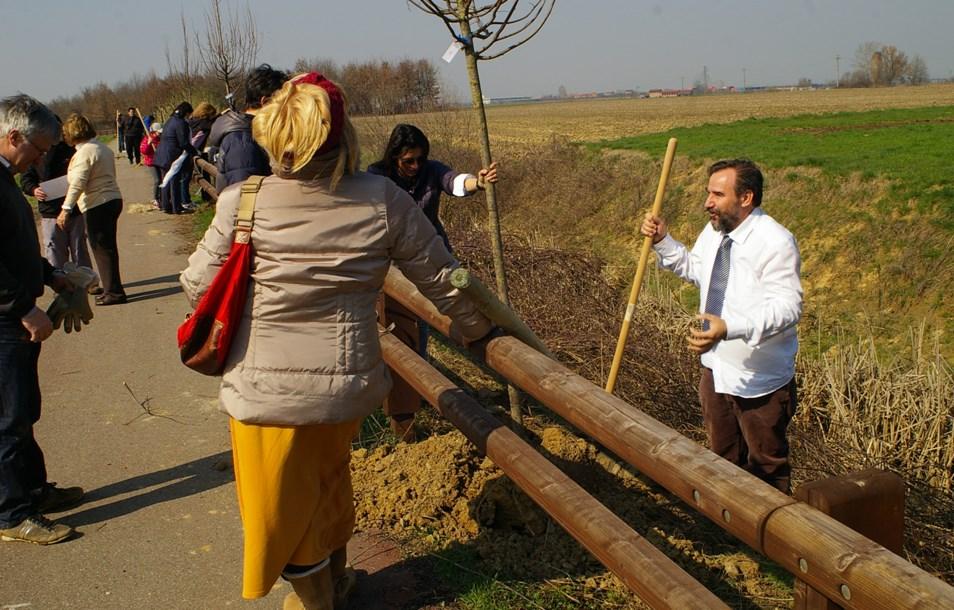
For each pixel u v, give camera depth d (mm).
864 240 11844
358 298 2602
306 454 2635
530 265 7590
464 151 15680
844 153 15656
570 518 2727
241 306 2570
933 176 12289
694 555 3734
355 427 2830
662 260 4062
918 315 10523
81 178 7652
